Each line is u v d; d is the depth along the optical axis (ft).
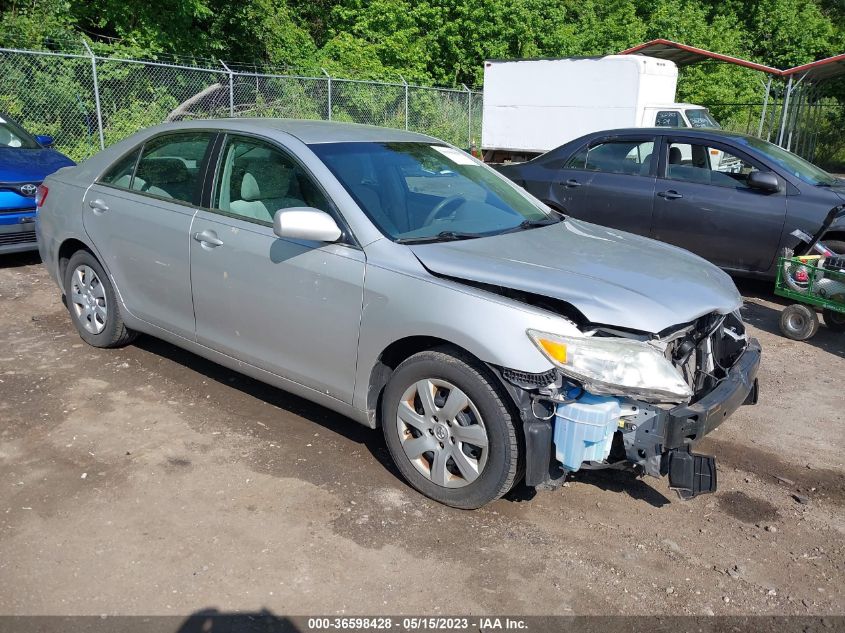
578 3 95.25
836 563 10.38
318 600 9.15
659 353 9.95
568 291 10.18
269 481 11.78
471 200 13.73
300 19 77.61
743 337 12.54
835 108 87.51
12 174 23.11
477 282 10.56
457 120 66.95
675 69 52.90
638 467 10.35
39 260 25.38
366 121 58.70
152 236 14.57
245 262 12.85
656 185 25.23
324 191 12.16
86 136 43.60
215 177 13.78
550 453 10.21
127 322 15.93
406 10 79.46
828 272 19.12
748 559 10.39
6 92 41.50
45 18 47.11
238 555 9.92
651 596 9.51
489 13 79.66
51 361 16.22
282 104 52.75
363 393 11.73
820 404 15.98
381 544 10.30
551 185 27.66
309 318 12.07
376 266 11.25
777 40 95.81
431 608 9.10
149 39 54.54
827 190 22.30
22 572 9.39
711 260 24.44
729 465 13.15
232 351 13.65
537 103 54.95
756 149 23.85
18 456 12.20
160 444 12.81
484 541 10.48
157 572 9.51
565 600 9.36
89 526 10.41
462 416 10.77
